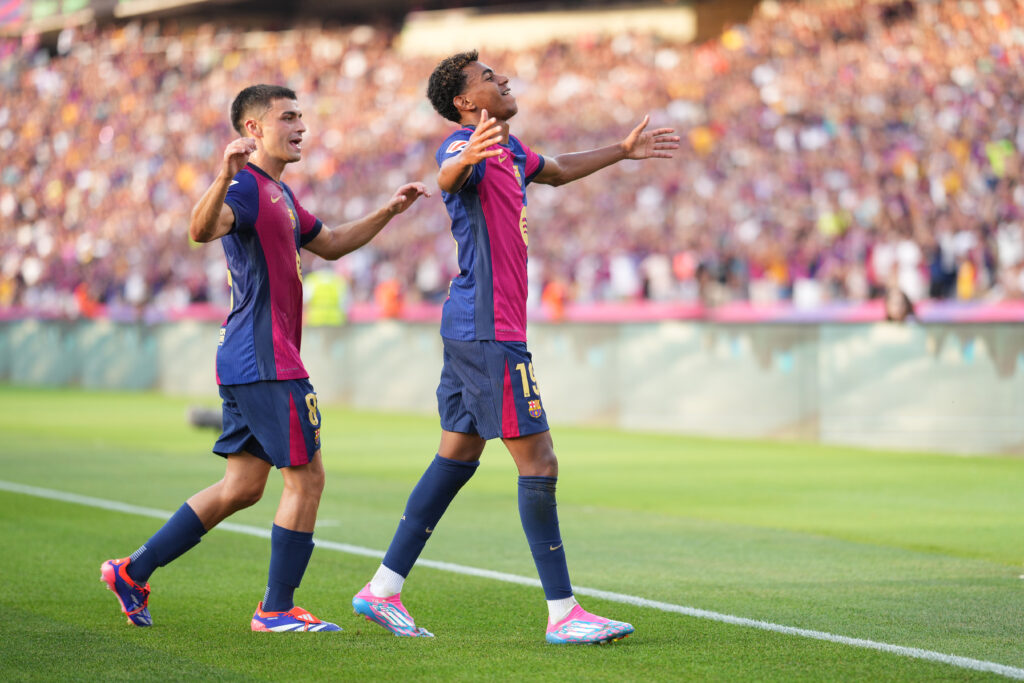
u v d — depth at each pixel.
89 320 71.00
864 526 23.83
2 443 40.34
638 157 15.84
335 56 113.25
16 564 19.22
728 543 21.84
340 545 21.42
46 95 121.00
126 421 49.19
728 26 104.50
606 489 29.66
